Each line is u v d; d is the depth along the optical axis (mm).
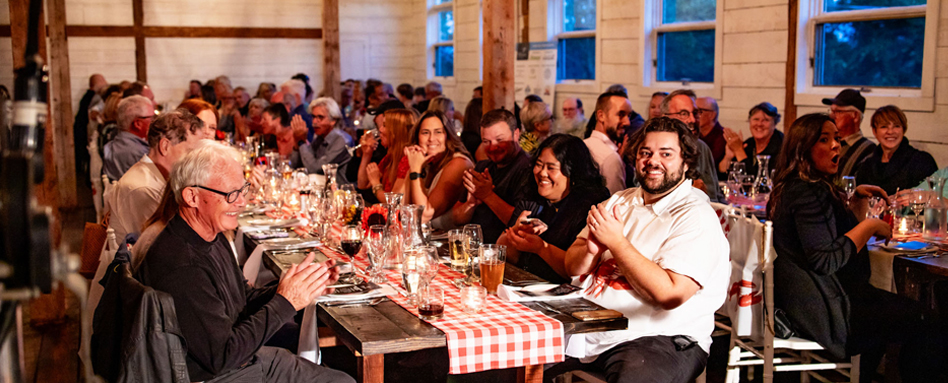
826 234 2607
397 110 4426
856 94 4336
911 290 2828
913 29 4645
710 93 6289
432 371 3354
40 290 930
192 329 1984
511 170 3596
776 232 2742
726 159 5195
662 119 2402
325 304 2277
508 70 5602
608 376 2219
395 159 4387
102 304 1956
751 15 5754
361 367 2066
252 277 3090
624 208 2518
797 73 5352
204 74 11844
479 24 9688
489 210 3561
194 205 2086
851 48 5070
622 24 7246
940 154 4434
